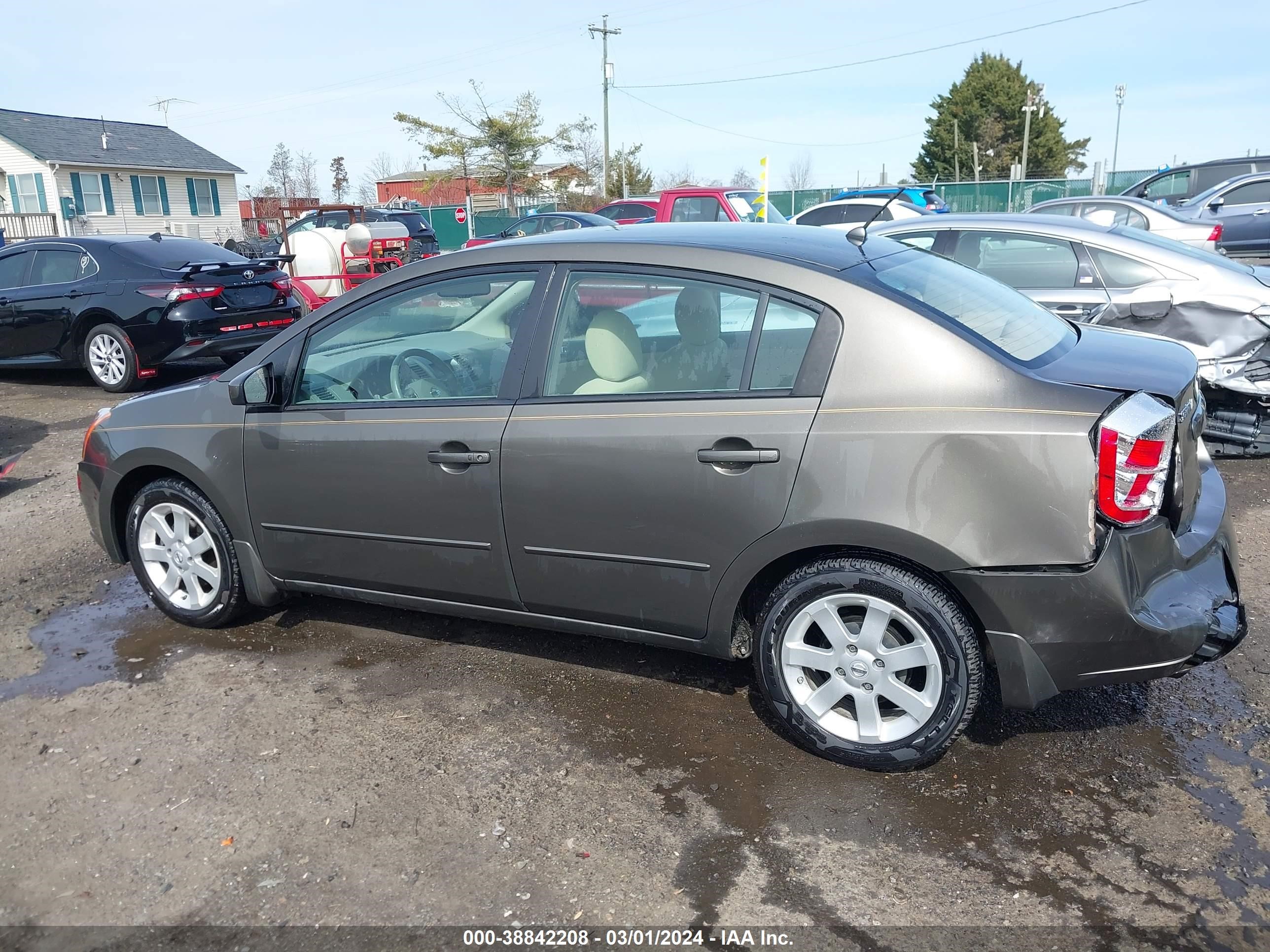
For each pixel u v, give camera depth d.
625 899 2.58
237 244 20.70
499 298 3.49
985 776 3.08
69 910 2.60
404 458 3.53
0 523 5.88
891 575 2.92
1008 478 2.73
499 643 4.10
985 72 65.19
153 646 4.16
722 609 3.16
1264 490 5.84
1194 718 3.38
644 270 3.22
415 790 3.07
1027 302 3.67
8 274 10.35
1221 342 6.22
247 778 3.16
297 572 3.95
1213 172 18.62
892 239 3.86
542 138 37.72
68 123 38.50
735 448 3.00
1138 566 2.78
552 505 3.30
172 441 4.04
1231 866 2.64
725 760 3.21
